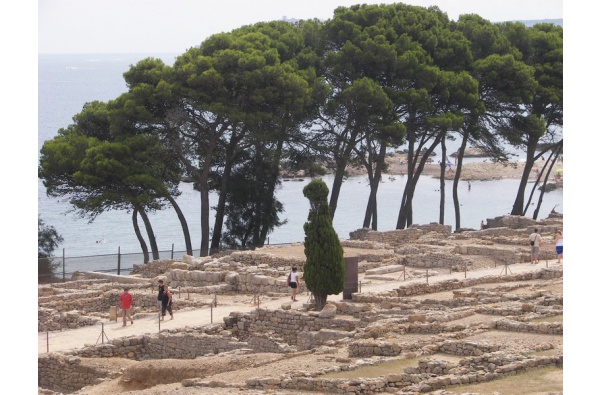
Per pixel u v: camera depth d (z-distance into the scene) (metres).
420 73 183.12
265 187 182.62
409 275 128.50
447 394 61.50
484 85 193.62
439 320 90.69
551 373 66.94
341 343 88.06
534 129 192.00
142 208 170.12
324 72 189.00
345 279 108.62
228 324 105.12
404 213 191.00
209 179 187.50
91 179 163.75
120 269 156.88
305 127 184.50
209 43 176.88
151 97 168.25
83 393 83.50
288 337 101.69
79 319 111.62
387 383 67.31
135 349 99.38
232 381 74.25
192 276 134.12
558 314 87.81
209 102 168.50
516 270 127.62
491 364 68.25
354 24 188.50
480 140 199.75
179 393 71.88
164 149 171.62
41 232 179.00
